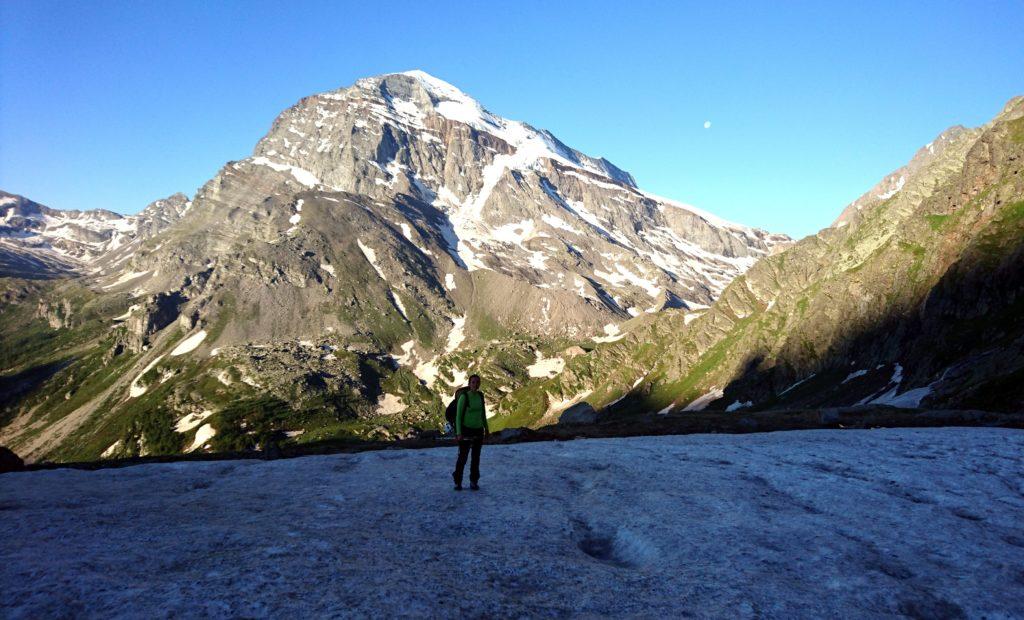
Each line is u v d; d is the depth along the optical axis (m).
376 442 48.25
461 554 9.88
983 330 114.88
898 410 53.31
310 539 9.95
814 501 15.01
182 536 10.05
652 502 14.57
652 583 8.84
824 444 24.69
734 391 197.12
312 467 21.52
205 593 6.97
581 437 42.34
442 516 13.02
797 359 181.38
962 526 12.65
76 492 16.50
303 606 6.86
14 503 13.88
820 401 151.25
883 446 23.44
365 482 17.80
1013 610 8.06
